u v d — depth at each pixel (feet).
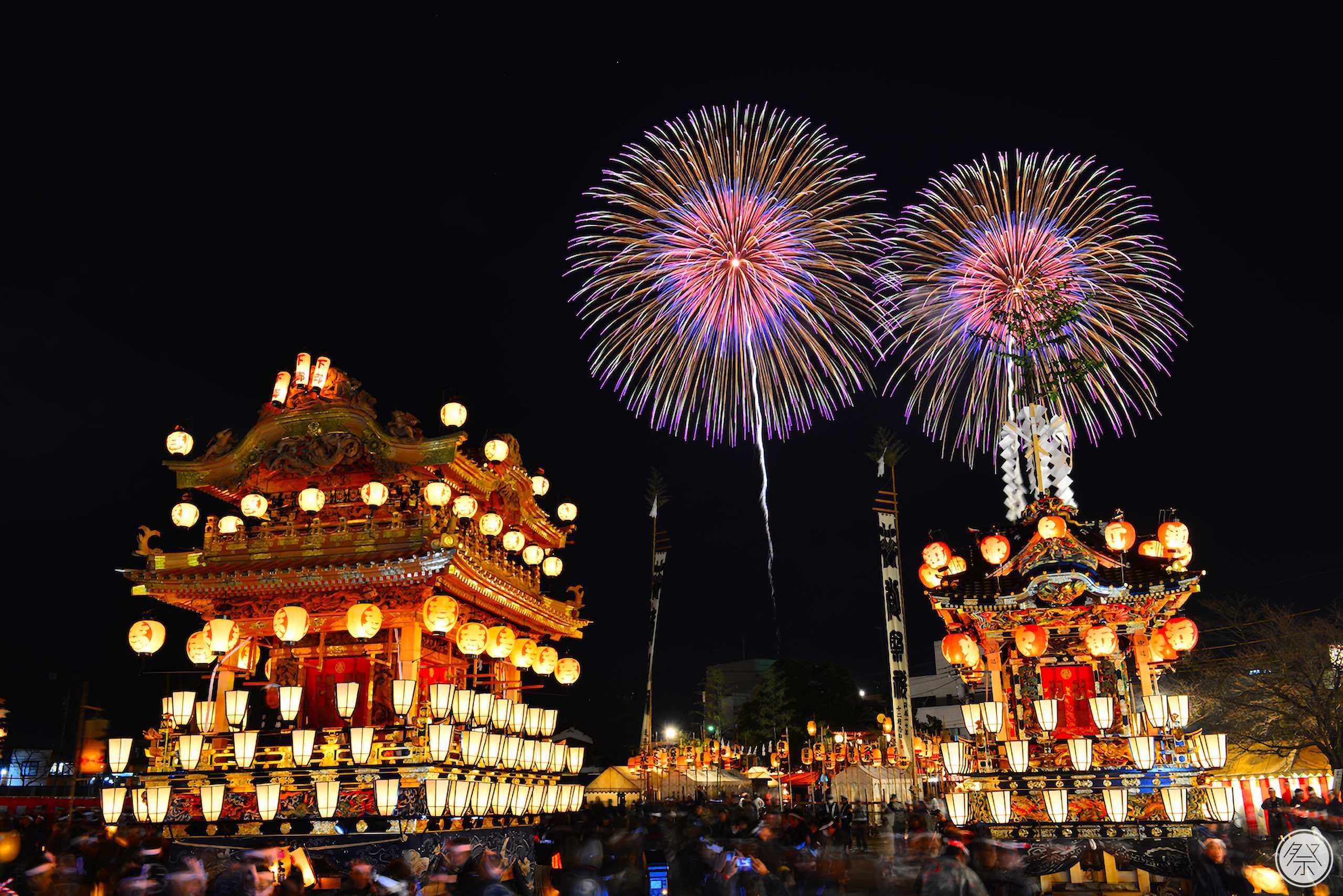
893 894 67.05
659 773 157.07
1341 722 107.86
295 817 55.06
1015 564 69.05
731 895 50.29
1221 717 118.83
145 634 61.62
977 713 65.77
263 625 64.28
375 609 59.21
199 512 67.41
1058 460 71.92
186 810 56.70
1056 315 77.10
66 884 48.34
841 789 142.41
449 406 65.46
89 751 126.11
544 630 80.43
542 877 66.39
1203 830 56.39
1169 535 66.23
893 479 106.01
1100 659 67.15
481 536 68.44
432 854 54.75
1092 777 61.52
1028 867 60.80
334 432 65.05
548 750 73.41
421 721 58.44
